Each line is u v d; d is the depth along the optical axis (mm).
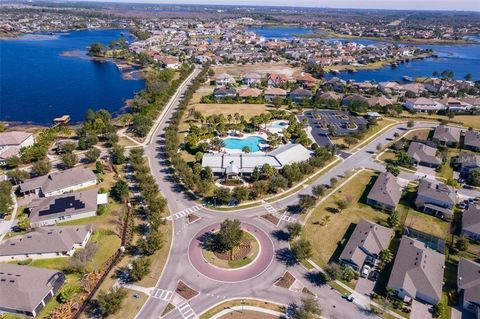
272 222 105438
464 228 98750
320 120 190250
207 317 74000
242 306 76812
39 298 74688
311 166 132625
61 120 185250
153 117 188250
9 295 74250
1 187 111875
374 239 92688
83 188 121625
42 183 120688
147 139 165125
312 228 102500
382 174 127562
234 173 124938
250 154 141375
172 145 145625
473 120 195000
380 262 88688
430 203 112375
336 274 81500
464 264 84688
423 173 135875
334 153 148375
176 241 96625
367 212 110688
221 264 88750
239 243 95125
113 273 85250
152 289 80812
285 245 96000
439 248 92500
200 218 106875
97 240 96250
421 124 188750
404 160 140625
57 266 87750
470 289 77438
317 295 79688
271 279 84250
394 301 77625
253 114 198000
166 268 87125
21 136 153125
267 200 116750
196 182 118438
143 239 92562
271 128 176875
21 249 89250
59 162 141125
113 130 163625
